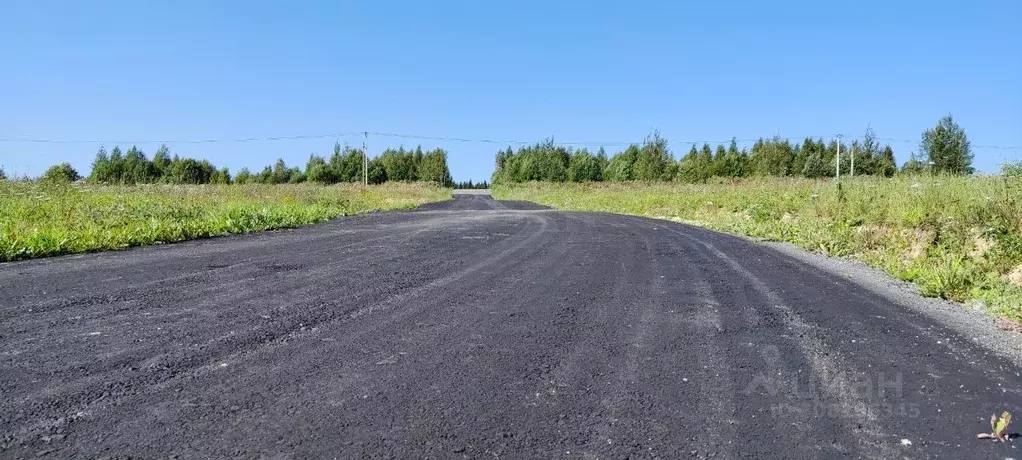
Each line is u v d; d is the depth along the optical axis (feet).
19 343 12.21
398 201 99.66
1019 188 34.94
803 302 17.95
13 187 53.88
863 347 13.21
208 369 10.85
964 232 28.89
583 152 200.03
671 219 61.41
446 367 11.26
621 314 15.92
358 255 26.91
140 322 14.11
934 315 16.70
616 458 7.82
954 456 8.11
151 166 167.02
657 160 161.38
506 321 14.90
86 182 72.08
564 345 12.91
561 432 8.57
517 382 10.55
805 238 34.53
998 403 10.06
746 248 31.71
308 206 63.31
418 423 8.73
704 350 12.75
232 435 8.18
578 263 25.18
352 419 8.81
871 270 24.98
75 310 15.24
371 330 13.80
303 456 7.64
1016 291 19.53
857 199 44.11
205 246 30.14
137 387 9.87
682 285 20.39
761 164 149.89
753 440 8.47
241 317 14.75
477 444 8.13
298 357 11.66
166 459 7.48
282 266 23.29
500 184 217.97
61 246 26.81
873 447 8.35
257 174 206.08
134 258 25.08
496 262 25.12
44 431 8.18
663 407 9.59
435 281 20.35
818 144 164.96
